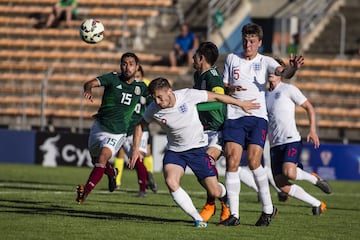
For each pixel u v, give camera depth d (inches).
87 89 1217.4
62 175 1948.8
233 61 1067.9
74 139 2273.6
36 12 3026.6
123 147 1561.3
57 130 2514.8
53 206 1245.7
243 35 1055.0
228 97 1007.6
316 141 1241.4
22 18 3006.9
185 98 998.4
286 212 1290.6
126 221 1079.6
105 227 1007.6
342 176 2145.7
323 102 2438.5
